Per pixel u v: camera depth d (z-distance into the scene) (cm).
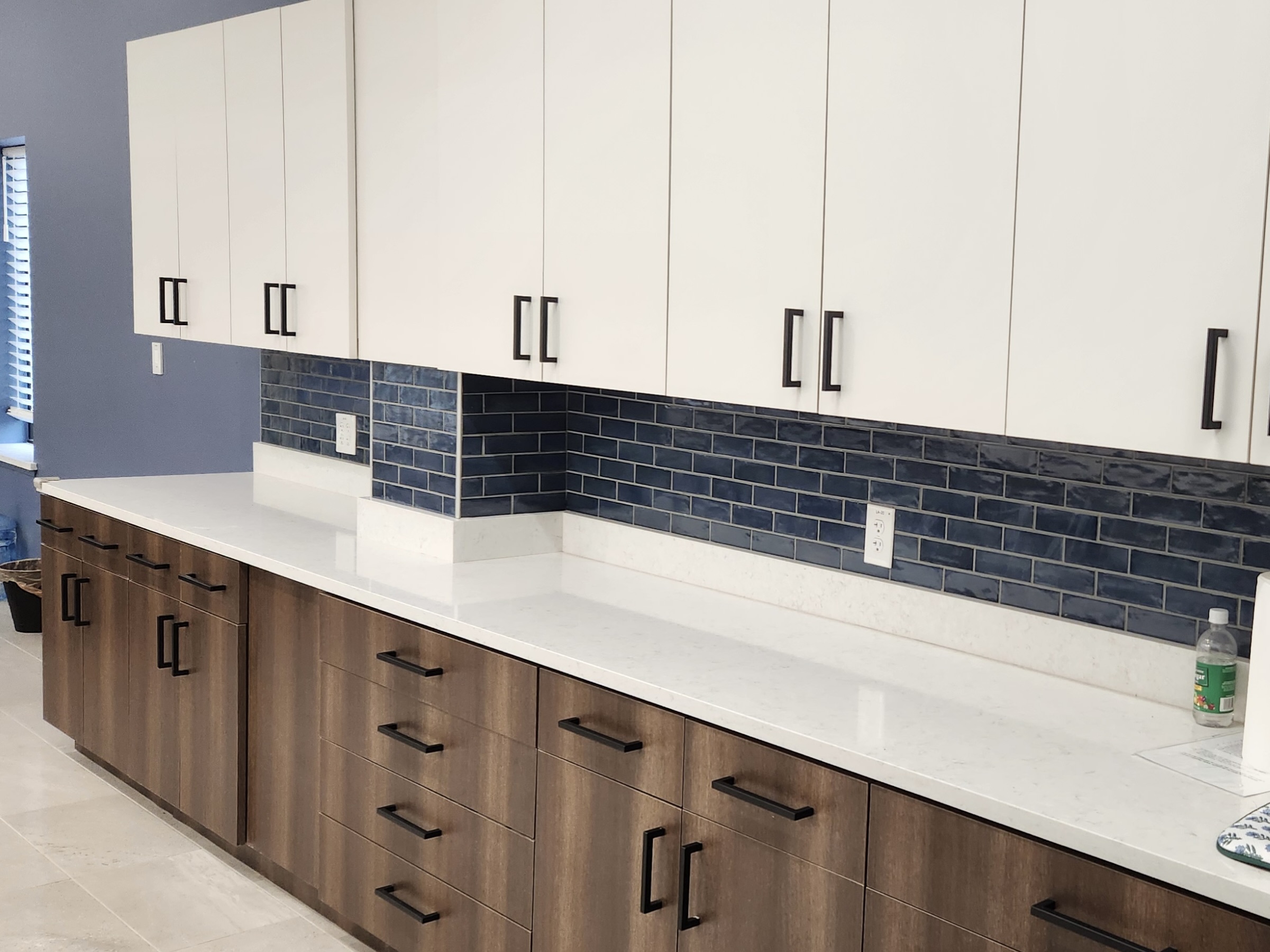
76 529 392
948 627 242
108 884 324
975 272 192
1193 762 183
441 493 312
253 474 436
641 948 222
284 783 312
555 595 277
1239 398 165
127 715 372
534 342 267
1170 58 168
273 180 336
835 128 208
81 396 561
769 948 200
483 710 250
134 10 499
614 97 244
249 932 303
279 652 309
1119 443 178
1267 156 160
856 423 258
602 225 249
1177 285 170
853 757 185
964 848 174
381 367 328
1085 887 161
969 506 240
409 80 292
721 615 263
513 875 247
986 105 188
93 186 539
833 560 264
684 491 294
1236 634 204
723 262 227
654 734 216
